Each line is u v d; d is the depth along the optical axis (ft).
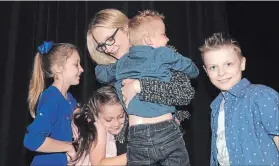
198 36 7.60
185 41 7.48
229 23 7.63
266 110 4.09
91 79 6.84
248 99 4.32
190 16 7.66
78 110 5.17
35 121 4.66
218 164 4.66
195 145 7.16
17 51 7.03
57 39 7.07
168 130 4.27
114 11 5.08
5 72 6.95
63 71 5.14
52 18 7.16
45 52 5.27
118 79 4.63
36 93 5.32
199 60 7.46
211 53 4.48
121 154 4.80
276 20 6.86
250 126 4.22
